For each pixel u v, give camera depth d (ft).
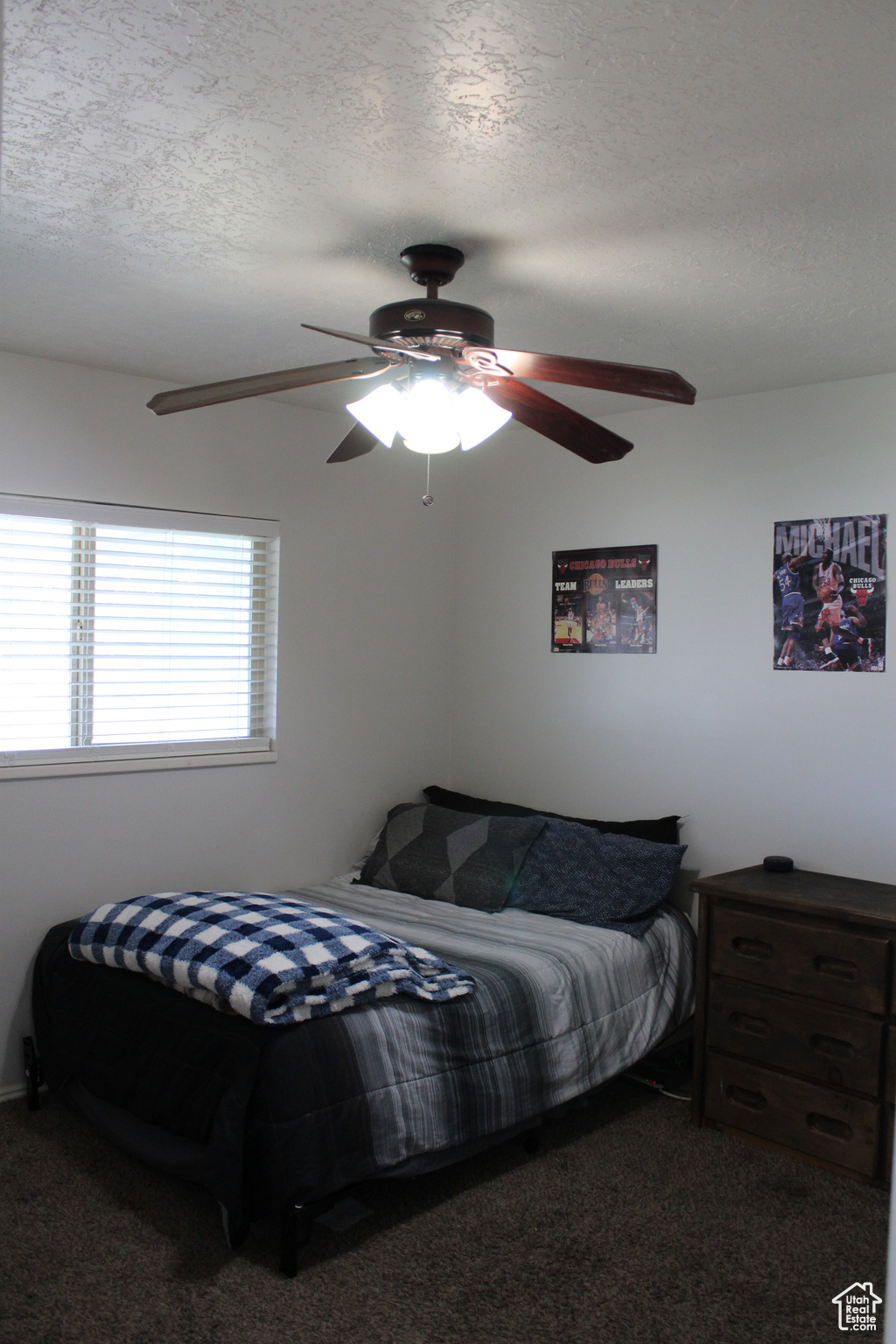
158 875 11.21
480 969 9.22
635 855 11.13
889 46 4.83
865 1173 8.61
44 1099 10.06
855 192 6.41
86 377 10.59
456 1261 7.40
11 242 7.36
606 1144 9.36
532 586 13.52
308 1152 7.11
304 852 12.64
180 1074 7.79
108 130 5.70
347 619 13.08
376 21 4.67
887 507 10.27
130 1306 6.80
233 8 4.57
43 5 4.55
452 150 5.89
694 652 11.78
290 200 6.60
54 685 10.56
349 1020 7.84
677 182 6.27
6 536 10.23
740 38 4.77
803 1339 6.59
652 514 12.19
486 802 13.34
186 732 11.68
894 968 8.50
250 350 10.05
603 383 6.60
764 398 11.20
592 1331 6.64
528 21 4.66
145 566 11.20
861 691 10.41
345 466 13.01
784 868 10.40
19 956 10.14
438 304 6.82
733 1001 9.57
